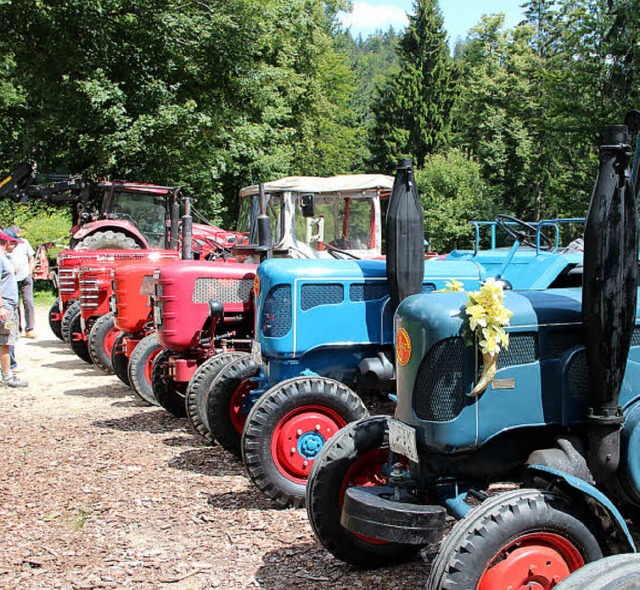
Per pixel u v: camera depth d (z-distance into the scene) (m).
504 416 3.23
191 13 18.72
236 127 19.39
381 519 3.10
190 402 5.90
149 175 18.69
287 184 7.64
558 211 25.42
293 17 20.84
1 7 17.47
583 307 3.17
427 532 3.05
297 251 7.62
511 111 31.14
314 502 3.66
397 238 4.95
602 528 2.86
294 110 25.95
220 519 4.50
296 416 4.59
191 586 3.63
